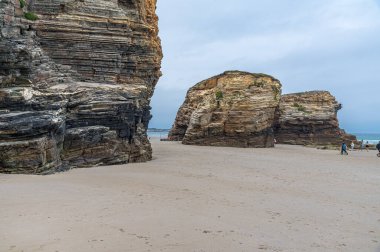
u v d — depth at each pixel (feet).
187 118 209.05
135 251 32.32
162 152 132.16
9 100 73.36
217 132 172.55
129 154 97.50
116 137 92.43
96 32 96.73
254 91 175.22
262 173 84.84
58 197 50.44
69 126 82.84
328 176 83.66
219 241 36.01
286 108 224.12
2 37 80.33
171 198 53.98
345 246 36.63
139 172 79.20
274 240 37.35
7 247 32.19
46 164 72.43
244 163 103.81
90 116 86.33
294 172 88.17
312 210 50.85
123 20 100.07
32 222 39.04
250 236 38.17
